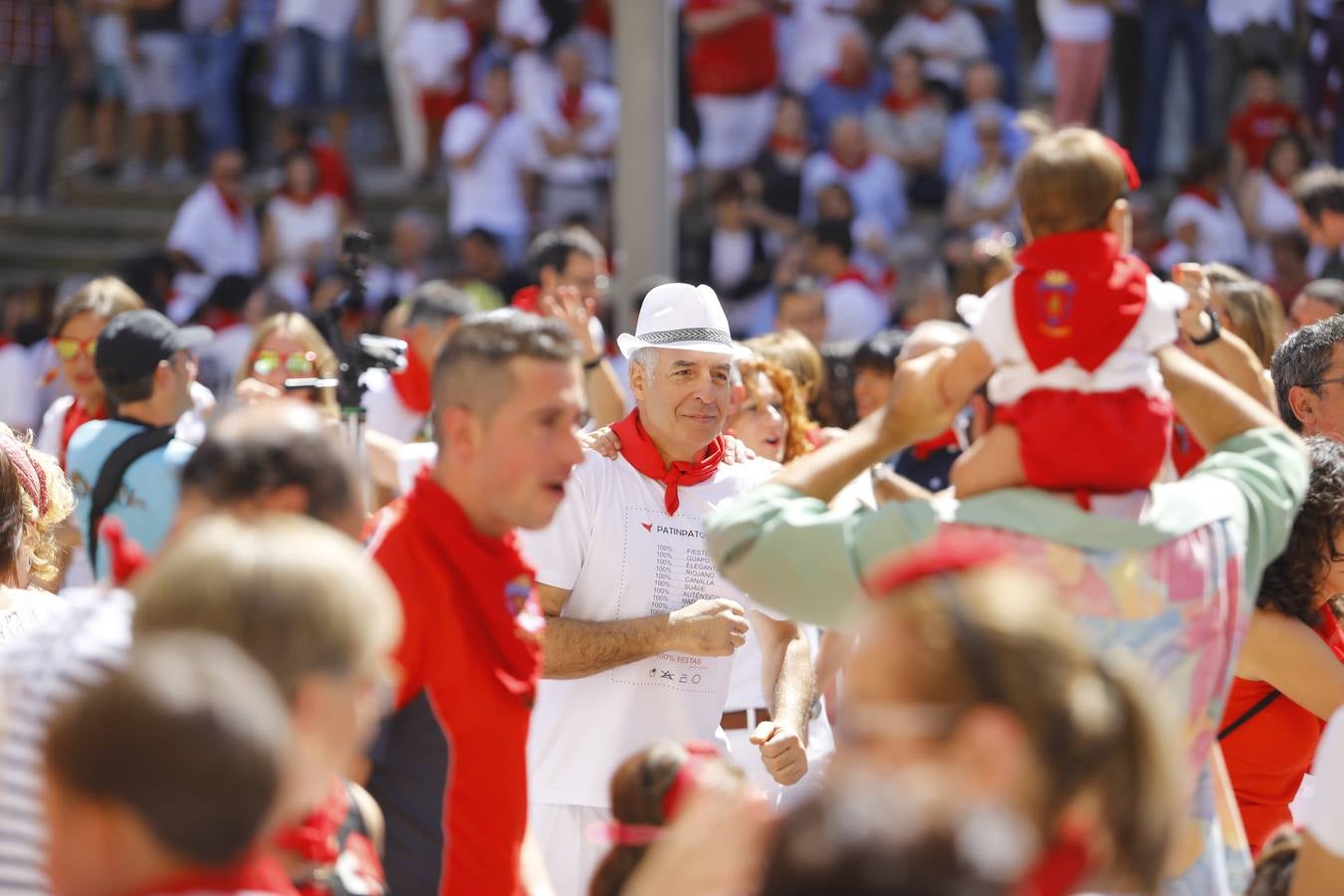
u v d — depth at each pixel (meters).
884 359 21.02
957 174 41.66
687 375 14.07
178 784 6.19
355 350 15.76
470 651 9.97
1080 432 9.12
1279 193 38.47
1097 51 41.06
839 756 7.01
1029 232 9.55
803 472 9.86
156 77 48.19
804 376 19.84
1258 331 17.88
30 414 35.56
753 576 9.68
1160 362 9.97
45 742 6.44
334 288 35.00
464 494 10.18
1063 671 7.00
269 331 20.59
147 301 38.25
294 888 8.21
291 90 46.47
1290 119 39.28
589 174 43.47
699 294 14.33
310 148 43.06
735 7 43.06
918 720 6.86
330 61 46.44
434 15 46.56
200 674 6.45
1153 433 9.27
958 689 6.90
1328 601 14.46
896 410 9.78
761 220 40.84
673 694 13.92
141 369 16.80
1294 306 20.47
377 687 8.48
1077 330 9.05
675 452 14.25
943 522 9.28
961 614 7.04
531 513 10.17
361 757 9.89
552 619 13.45
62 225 47.59
